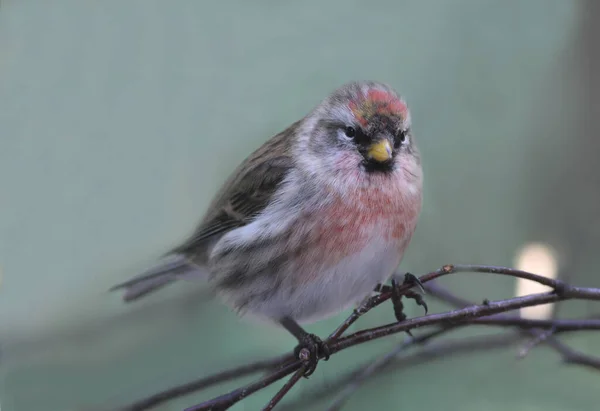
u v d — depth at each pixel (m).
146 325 2.37
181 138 2.45
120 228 2.46
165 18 2.46
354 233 2.32
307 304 2.32
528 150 2.45
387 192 2.32
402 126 2.32
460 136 2.45
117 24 2.46
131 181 2.46
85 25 2.47
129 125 2.46
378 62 2.45
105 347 2.37
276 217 2.32
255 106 2.45
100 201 2.46
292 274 2.32
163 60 2.46
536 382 2.38
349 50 2.45
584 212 2.45
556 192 2.45
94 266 2.45
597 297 2.28
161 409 2.33
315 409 2.33
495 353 2.38
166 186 2.45
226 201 2.34
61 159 2.46
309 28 2.45
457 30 2.45
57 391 2.35
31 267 2.44
